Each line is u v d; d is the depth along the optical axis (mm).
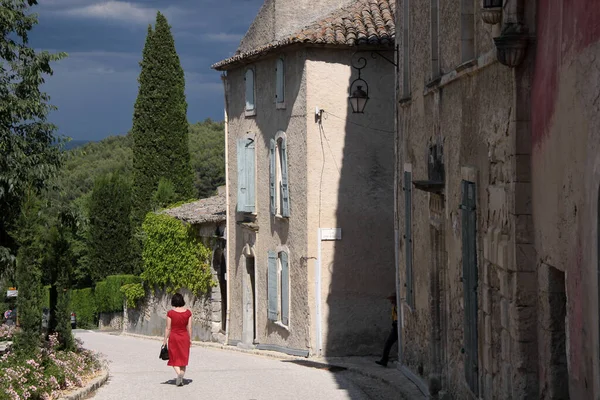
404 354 16938
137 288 34594
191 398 13844
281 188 23344
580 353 7121
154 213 32750
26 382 13227
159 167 45125
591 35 6820
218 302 28578
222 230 27734
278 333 23781
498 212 9602
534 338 8852
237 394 14172
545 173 8281
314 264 22000
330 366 18547
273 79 23734
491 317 10070
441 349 13898
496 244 9594
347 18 22469
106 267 46469
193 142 73312
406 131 16375
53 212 17547
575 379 7289
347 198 22109
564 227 7613
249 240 25688
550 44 8070
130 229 46656
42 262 17312
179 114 45469
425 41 14344
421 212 14945
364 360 20688
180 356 15195
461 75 11336
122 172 73938
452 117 12258
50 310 17547
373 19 22438
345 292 22109
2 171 16141
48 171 16594
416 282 15484
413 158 15602
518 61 8797
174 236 30844
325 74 21953
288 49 22438
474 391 10867
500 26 9312
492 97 9953
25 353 14969
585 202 6934
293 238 22719
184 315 15312
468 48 11539
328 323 22031
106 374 16438
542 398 8625
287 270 23000
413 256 15758
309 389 14719
